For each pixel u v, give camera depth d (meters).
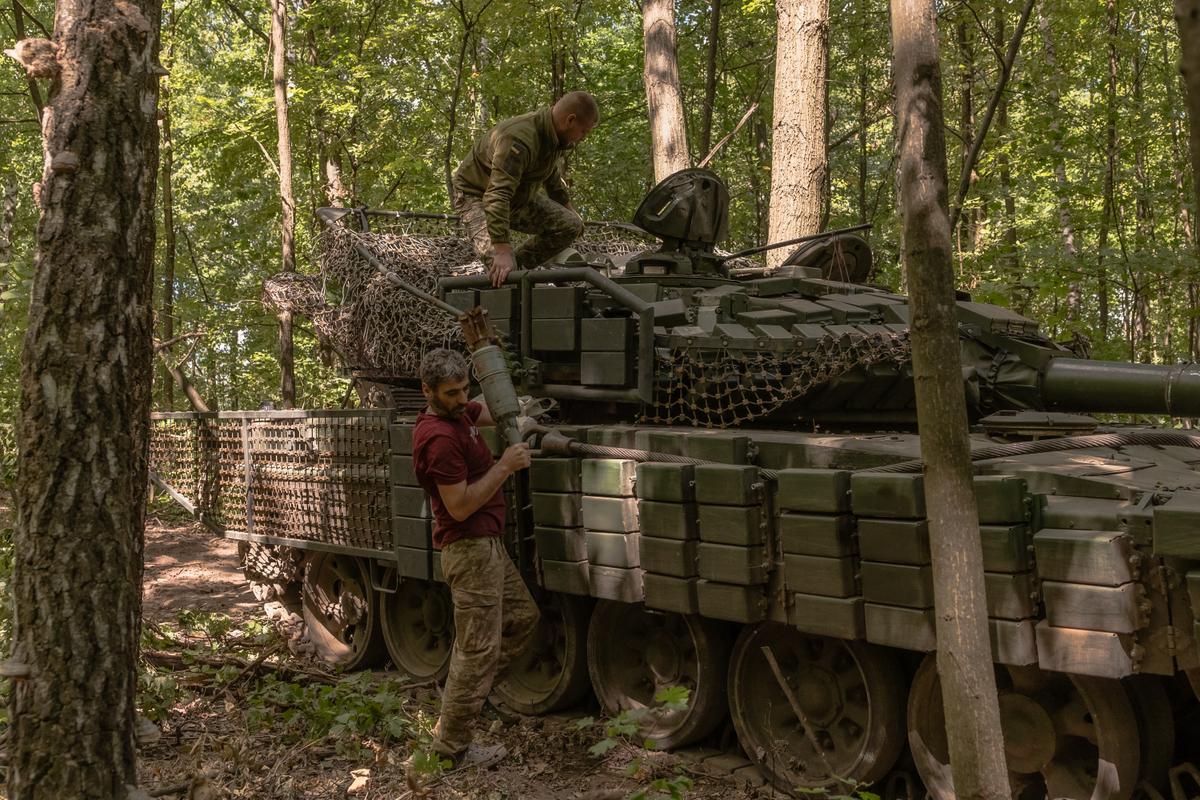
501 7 14.22
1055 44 12.79
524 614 5.53
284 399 12.30
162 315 15.93
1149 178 14.16
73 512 3.52
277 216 17.19
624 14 19.97
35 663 3.53
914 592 4.38
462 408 5.09
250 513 8.04
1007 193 11.62
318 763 5.17
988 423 5.16
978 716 2.86
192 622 8.19
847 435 5.43
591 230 8.91
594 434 5.85
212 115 14.88
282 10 12.05
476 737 5.86
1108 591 3.95
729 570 4.97
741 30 18.42
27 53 3.45
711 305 6.12
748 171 19.22
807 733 5.09
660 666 5.84
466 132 16.89
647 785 5.13
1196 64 1.84
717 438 5.22
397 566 6.63
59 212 3.48
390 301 7.09
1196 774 4.44
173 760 5.09
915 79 2.88
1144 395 5.69
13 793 3.56
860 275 7.85
